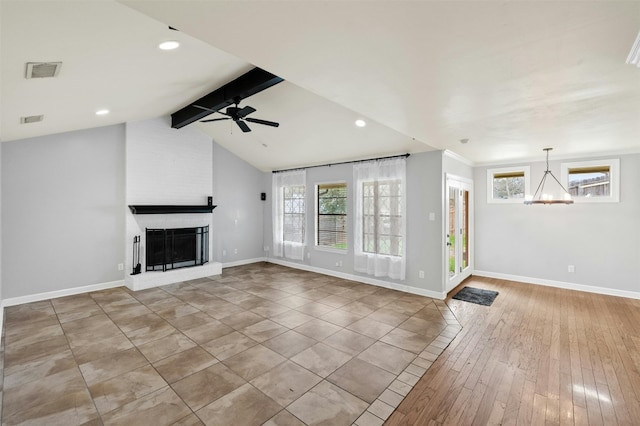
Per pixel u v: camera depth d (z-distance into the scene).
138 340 3.28
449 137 3.83
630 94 2.34
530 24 1.42
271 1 1.23
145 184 5.53
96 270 5.10
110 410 2.18
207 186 6.40
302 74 2.03
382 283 5.40
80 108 3.54
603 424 2.07
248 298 4.73
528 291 5.06
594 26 1.43
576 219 5.10
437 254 4.75
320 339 3.32
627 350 3.09
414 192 4.99
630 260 4.68
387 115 2.92
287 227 7.12
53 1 1.44
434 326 3.68
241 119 3.98
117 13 1.72
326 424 2.06
